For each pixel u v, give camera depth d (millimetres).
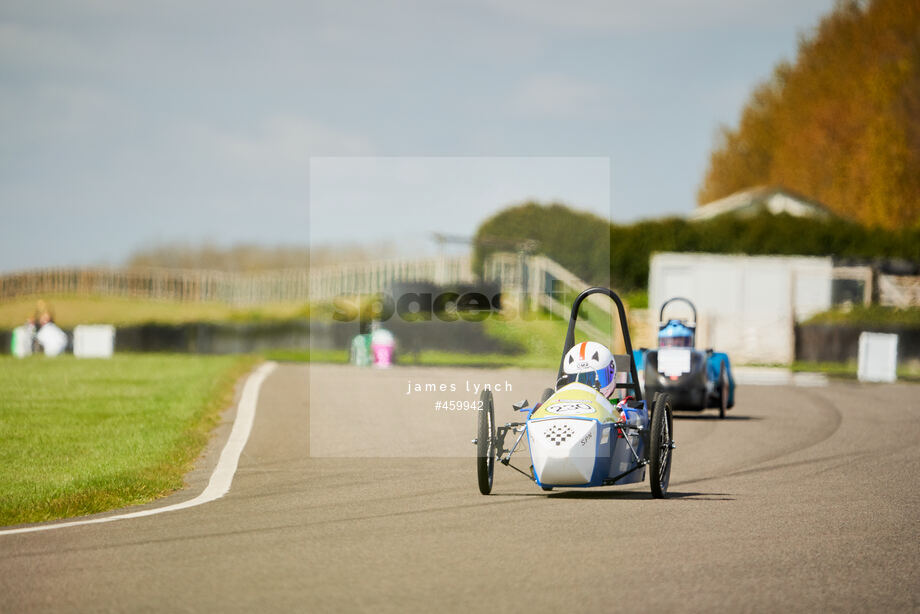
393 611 24828
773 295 162875
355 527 35219
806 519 37281
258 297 186000
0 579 27812
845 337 134875
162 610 24922
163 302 199000
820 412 79625
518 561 30016
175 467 48219
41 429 59156
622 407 43719
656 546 32188
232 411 70250
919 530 35562
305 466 50344
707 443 61562
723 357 75938
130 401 73125
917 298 163125
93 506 38594
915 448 59188
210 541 32781
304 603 25500
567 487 41875
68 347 152250
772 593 26719
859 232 178500
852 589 27266
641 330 138000
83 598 25953
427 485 45000
